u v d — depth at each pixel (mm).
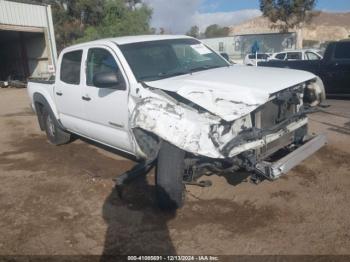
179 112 3799
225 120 3566
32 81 7445
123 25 40312
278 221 3844
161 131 3791
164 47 5199
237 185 4727
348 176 4832
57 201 4723
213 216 4039
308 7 33812
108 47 5059
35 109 7547
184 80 4277
